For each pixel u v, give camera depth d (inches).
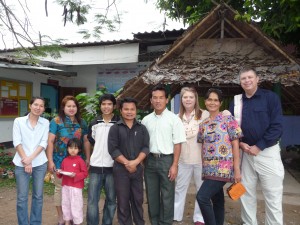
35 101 147.6
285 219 178.4
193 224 169.2
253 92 144.2
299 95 243.6
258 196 215.8
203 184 136.8
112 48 433.1
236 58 218.2
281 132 138.6
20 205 146.0
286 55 206.5
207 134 138.3
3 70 413.1
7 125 427.2
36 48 232.2
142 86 223.0
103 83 485.4
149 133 147.7
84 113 284.5
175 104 385.7
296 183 259.3
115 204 150.8
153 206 151.0
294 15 219.0
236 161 134.2
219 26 232.1
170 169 144.3
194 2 322.0
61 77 500.1
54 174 158.9
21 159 144.5
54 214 184.2
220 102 140.1
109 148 140.3
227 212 188.2
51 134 155.2
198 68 209.3
